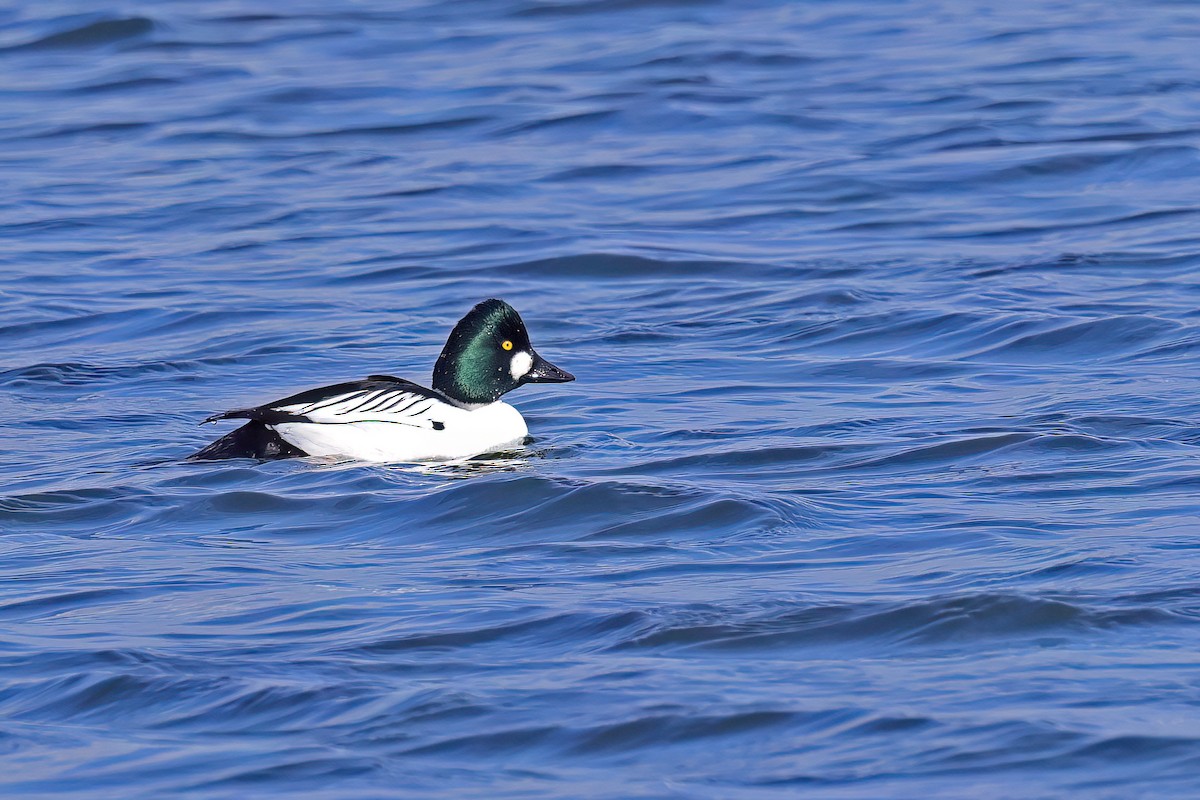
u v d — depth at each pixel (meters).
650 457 13.67
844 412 14.89
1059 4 40.38
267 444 14.12
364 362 17.52
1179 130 27.72
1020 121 28.89
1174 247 21.16
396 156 28.17
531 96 32.03
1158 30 36.75
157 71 35.00
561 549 11.02
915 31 37.47
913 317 18.39
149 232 23.84
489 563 10.73
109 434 14.89
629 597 9.74
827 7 40.38
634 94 31.78
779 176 26.09
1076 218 23.14
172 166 27.80
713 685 8.30
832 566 10.34
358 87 33.28
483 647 8.99
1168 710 7.79
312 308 19.80
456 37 37.88
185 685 8.55
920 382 15.96
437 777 7.41
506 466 13.62
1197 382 15.21
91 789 7.43
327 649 9.02
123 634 9.38
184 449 14.38
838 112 30.27
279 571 10.67
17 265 22.03
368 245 22.88
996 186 25.12
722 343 17.92
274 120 30.95
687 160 27.38
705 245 22.42
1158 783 7.12
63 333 18.94
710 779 7.33
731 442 13.96
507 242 22.81
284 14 40.56
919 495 12.06
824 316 18.70
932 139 28.03
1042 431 13.69
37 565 10.96
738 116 30.16
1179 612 9.08
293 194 25.84
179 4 41.62
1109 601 9.27
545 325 18.94
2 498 12.63
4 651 9.19
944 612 9.17
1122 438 13.44
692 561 10.58
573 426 15.01
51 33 38.28
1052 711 7.82
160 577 10.57
